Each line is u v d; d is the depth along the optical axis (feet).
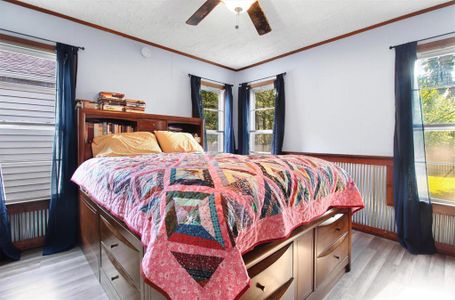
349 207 5.70
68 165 7.64
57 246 7.34
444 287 5.48
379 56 8.61
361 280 5.73
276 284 3.76
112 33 9.14
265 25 6.47
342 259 5.80
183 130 11.32
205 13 6.07
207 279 2.46
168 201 2.78
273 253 3.71
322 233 4.96
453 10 7.12
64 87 7.68
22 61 7.48
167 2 7.23
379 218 8.51
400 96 7.75
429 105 7.64
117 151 7.23
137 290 3.56
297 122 11.18
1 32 6.97
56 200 7.45
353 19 8.21
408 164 7.51
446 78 7.34
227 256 2.54
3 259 6.68
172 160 4.78
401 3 7.25
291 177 4.12
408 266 6.40
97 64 8.80
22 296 5.13
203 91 13.15
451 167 7.30
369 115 8.89
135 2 7.25
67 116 7.68
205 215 2.65
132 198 3.42
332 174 5.34
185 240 2.54
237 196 2.99
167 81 10.92
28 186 7.58
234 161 4.49
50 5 7.39
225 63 12.87
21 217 7.36
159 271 2.46
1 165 7.13
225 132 13.42
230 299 2.44
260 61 12.51
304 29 8.95
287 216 3.72
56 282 5.64
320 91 10.32
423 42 7.59
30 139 7.62
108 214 4.70
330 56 9.97
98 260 5.52
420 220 7.35
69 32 8.15
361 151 9.12
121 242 4.09
